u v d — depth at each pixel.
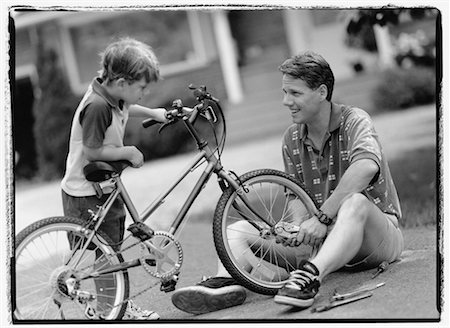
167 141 13.30
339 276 4.92
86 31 15.77
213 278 4.84
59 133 14.21
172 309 4.83
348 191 4.63
